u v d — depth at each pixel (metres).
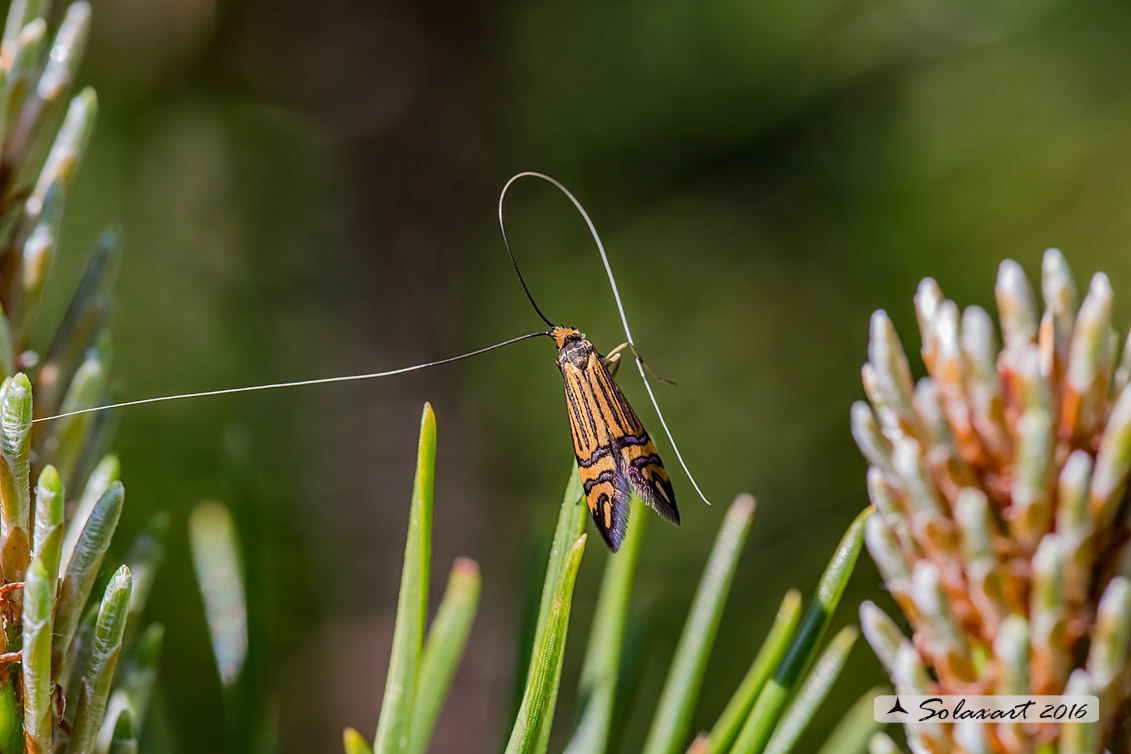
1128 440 0.10
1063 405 0.11
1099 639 0.10
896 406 0.11
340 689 0.21
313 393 0.21
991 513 0.11
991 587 0.10
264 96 0.21
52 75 0.11
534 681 0.11
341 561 0.21
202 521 0.12
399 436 0.21
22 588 0.11
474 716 0.20
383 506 0.21
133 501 0.19
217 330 0.21
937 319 0.11
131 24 0.20
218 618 0.11
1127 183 0.20
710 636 0.11
